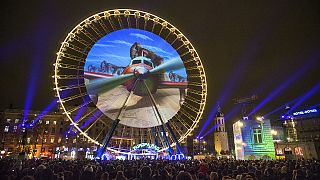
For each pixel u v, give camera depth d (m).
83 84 50.75
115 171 18.41
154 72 58.09
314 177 16.39
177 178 7.46
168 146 53.88
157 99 56.91
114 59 55.56
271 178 16.58
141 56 58.31
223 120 115.06
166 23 57.25
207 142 151.50
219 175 17.89
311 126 94.44
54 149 108.44
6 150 102.94
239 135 64.81
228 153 99.44
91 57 52.94
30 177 7.99
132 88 55.56
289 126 99.44
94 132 113.44
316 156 62.62
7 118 106.94
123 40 57.75
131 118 53.91
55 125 111.75
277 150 67.25
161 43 60.94
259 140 64.38
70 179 14.73
